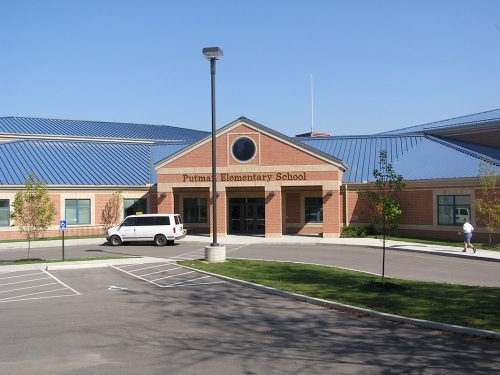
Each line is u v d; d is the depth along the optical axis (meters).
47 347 10.22
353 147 44.53
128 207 41.03
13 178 38.09
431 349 9.82
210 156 37.19
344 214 38.00
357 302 13.89
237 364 9.04
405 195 35.84
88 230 39.31
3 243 34.47
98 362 9.21
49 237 37.75
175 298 15.51
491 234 31.03
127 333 11.32
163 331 11.48
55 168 41.25
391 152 42.28
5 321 12.64
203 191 41.25
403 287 15.92
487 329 10.77
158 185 37.62
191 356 9.55
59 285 18.14
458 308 12.80
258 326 11.89
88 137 54.03
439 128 44.59
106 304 14.73
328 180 35.66
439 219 33.97
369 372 8.55
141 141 56.22
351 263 23.70
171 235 33.28
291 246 32.25
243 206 40.97
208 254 23.16
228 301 14.91
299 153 36.03
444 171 34.41
